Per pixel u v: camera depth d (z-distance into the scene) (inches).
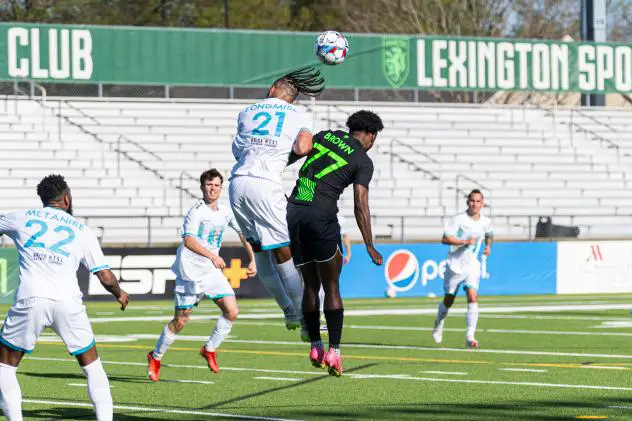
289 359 1171.3
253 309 1989.4
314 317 762.2
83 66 2714.1
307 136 745.6
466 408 797.9
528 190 2989.7
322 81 775.1
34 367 1096.8
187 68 2787.9
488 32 4918.8
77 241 661.9
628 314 1847.9
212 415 768.9
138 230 2588.6
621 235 2918.3
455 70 2955.2
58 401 848.9
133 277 2196.1
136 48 2753.4
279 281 789.9
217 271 997.8
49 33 2694.4
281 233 746.8
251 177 747.4
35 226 659.4
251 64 2824.8
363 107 3137.3
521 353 1219.9
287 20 5078.7
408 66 2918.3
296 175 2827.3
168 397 868.6
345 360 1151.6
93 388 658.2
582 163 3117.6
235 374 1032.2
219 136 2950.3
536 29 4965.6
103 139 2844.5
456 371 1047.6
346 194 2780.5
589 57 3058.6
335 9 5002.5
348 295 2345.0
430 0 4845.0
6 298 2143.2
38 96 2923.2
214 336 1011.3
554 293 2509.8
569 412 776.3
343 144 753.0
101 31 2726.4
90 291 2186.3
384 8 4872.0
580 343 1337.4
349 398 856.9
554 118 3245.6
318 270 754.8
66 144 2800.2
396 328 1587.1
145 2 4867.1
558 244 2514.8
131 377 1009.5
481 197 1304.1
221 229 1001.5
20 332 652.7
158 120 2960.1
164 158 2842.0
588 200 3009.4
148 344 1362.0
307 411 786.2
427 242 2464.3
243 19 5022.1
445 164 3011.8
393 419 745.6
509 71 2994.6
